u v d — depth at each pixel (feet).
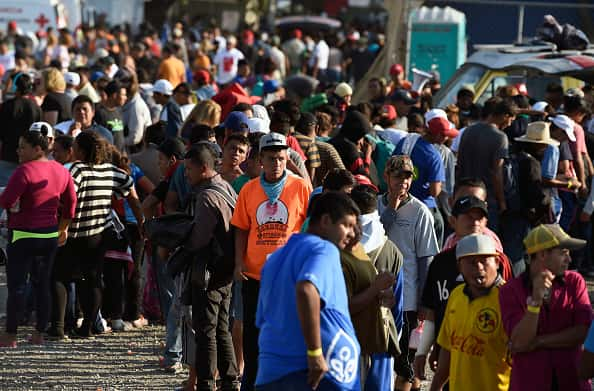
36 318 72.74
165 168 70.44
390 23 160.86
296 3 411.95
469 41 183.73
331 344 41.09
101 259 74.08
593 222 98.89
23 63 161.58
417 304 58.65
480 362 44.73
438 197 82.43
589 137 97.30
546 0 179.32
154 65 195.42
